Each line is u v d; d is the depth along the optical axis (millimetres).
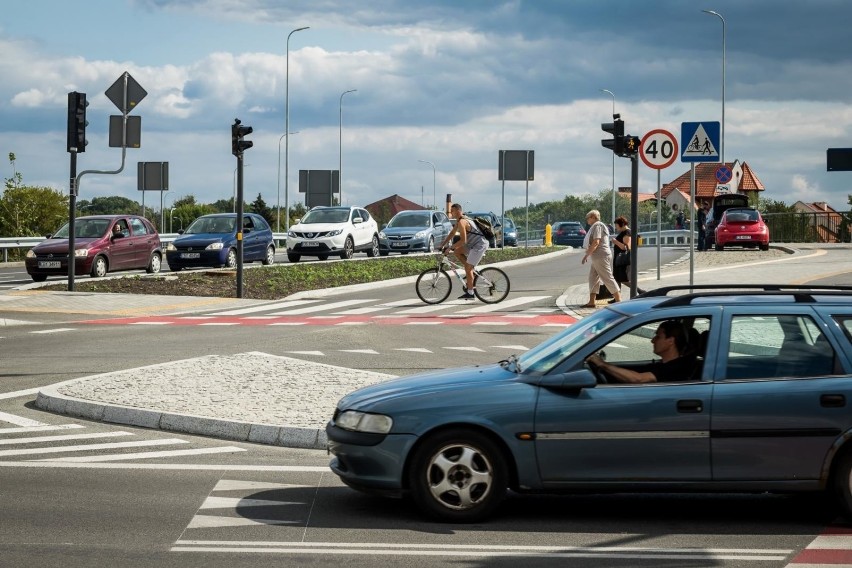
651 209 108438
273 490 9117
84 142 29828
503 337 20656
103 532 7668
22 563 6852
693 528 7988
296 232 45438
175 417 12000
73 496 8820
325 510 8438
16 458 10453
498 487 8055
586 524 8094
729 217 49594
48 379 15586
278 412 12141
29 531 7668
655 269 37438
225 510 8383
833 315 8180
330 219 46594
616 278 26125
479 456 8070
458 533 7785
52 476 9633
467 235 27203
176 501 8664
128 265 36344
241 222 29438
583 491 8062
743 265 36500
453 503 8078
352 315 25031
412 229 50031
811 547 7441
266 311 26234
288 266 39594
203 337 20703
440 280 27578
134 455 10625
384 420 8109
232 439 11523
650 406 7973
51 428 12102
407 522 8078
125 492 8992
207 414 12008
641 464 7996
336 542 7477
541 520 8219
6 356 18016
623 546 7441
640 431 7969
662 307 8344
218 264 38500
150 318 24547
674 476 7988
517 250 53062
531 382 8125
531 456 8016
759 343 8125
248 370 15336
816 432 7941
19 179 60312
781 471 7973
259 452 10828
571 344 8430
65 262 34094
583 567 6906
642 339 8273
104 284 31891
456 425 8078
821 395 7957
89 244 34625
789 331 8148
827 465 7949
